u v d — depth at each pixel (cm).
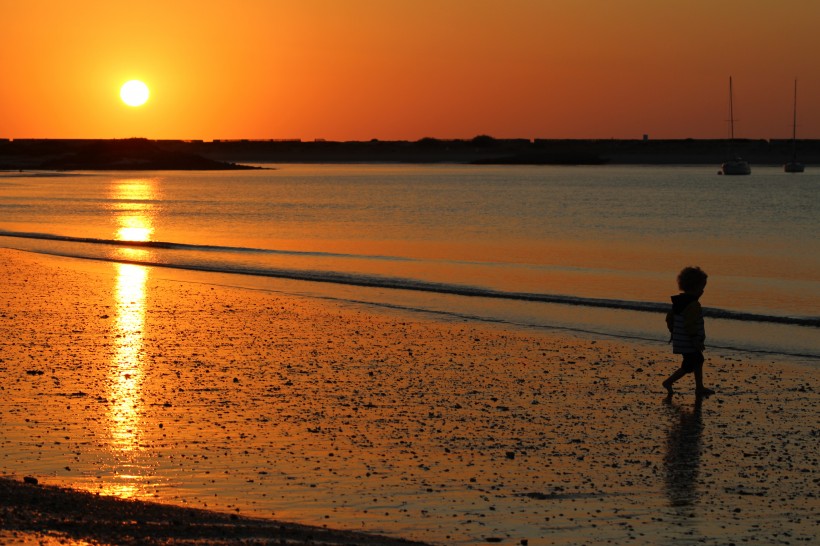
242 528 1784
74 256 8425
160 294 5847
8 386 3216
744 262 8931
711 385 3438
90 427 2698
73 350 3919
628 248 10344
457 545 1844
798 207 18775
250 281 6706
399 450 2541
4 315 4853
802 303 6006
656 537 1912
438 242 11000
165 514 1850
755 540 1905
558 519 2017
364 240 11212
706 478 2333
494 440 2658
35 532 1630
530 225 13975
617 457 2509
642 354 4050
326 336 4403
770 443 2659
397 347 4147
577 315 5247
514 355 3991
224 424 2772
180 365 3644
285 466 2370
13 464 2322
